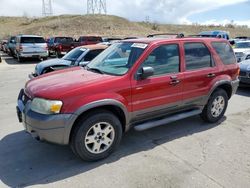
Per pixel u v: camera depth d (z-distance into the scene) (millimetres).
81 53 9062
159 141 4617
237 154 4133
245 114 6090
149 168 3725
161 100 4383
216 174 3566
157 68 4316
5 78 11609
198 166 3771
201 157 4035
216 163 3854
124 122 4133
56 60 9477
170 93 4480
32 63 18594
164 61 4406
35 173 3621
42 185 3346
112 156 4074
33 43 18766
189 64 4754
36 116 3520
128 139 4691
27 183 3389
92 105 3602
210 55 5129
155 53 4285
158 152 4207
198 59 4918
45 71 8859
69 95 3510
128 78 3979
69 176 3541
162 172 3615
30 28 70688
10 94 8211
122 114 4047
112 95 3791
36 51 18844
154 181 3408
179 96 4629
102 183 3375
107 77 3932
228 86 5543
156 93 4285
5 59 21641
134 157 4043
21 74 12891
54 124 3451
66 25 63750
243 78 8234
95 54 8938
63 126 3480
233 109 6480
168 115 4742
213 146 4422
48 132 3473
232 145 4453
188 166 3773
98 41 23828
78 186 3316
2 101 7324
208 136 4832
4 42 28953
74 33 58469
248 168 3715
